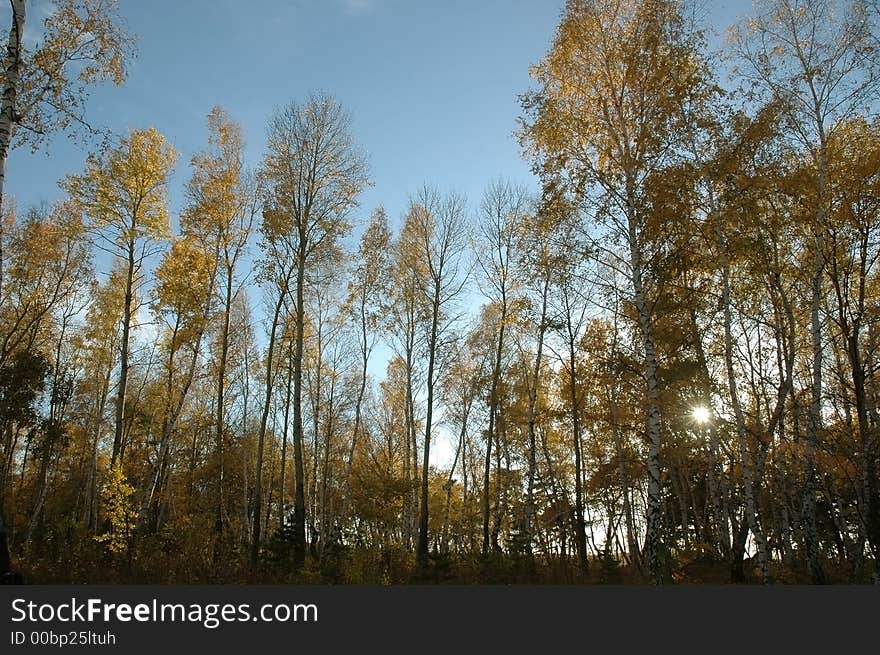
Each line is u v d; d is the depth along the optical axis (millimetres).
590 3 12125
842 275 14078
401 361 22375
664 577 14617
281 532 15391
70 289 21812
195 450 25969
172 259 17609
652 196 11242
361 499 22797
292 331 21609
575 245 11938
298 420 16562
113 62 10648
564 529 20359
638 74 11547
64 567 12453
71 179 16812
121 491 14492
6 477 25281
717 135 12273
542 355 20859
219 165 19000
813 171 12914
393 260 21281
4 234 19844
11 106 8656
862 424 11367
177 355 22594
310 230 18344
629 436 19453
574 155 12000
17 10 8789
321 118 18906
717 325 14812
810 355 16219
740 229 13211
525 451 25578
